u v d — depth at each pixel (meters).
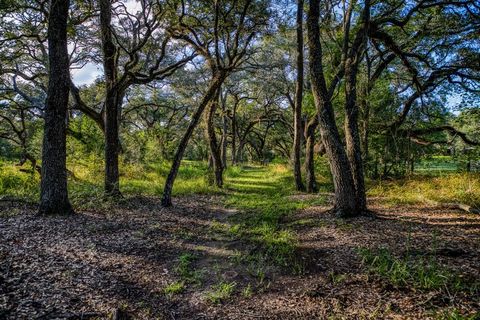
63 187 8.10
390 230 6.55
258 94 29.86
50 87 7.81
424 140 16.98
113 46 10.88
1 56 13.45
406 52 11.23
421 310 3.54
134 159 19.69
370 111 14.60
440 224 6.84
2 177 11.65
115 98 10.90
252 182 21.27
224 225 8.84
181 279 5.05
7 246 5.41
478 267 4.39
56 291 4.14
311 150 15.11
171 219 9.09
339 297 4.08
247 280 4.99
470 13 9.39
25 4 11.90
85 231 6.89
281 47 17.45
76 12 13.58
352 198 8.01
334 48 14.27
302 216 8.95
